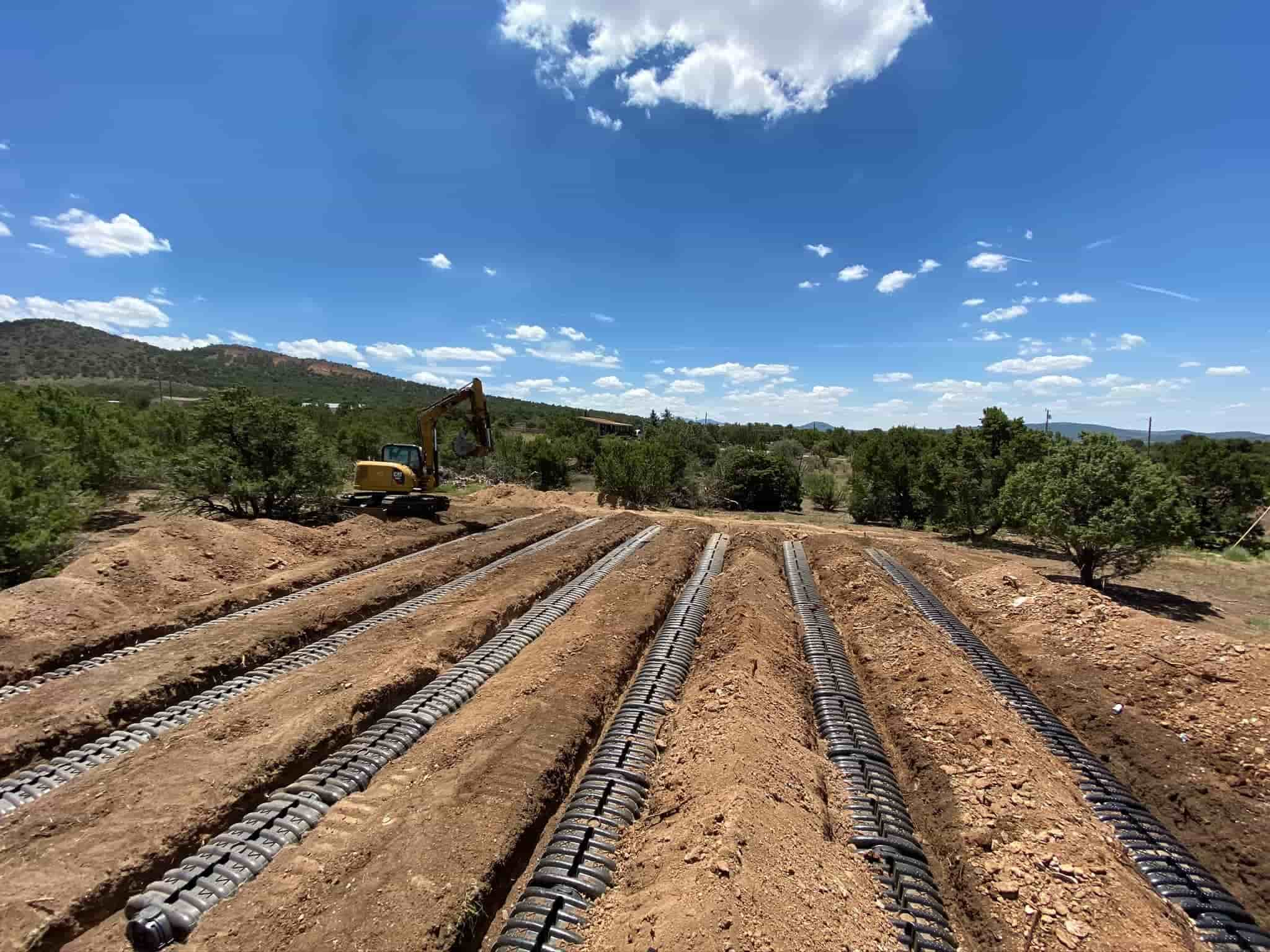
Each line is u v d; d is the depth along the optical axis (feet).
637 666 38.42
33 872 19.42
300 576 51.08
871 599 46.52
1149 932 17.74
